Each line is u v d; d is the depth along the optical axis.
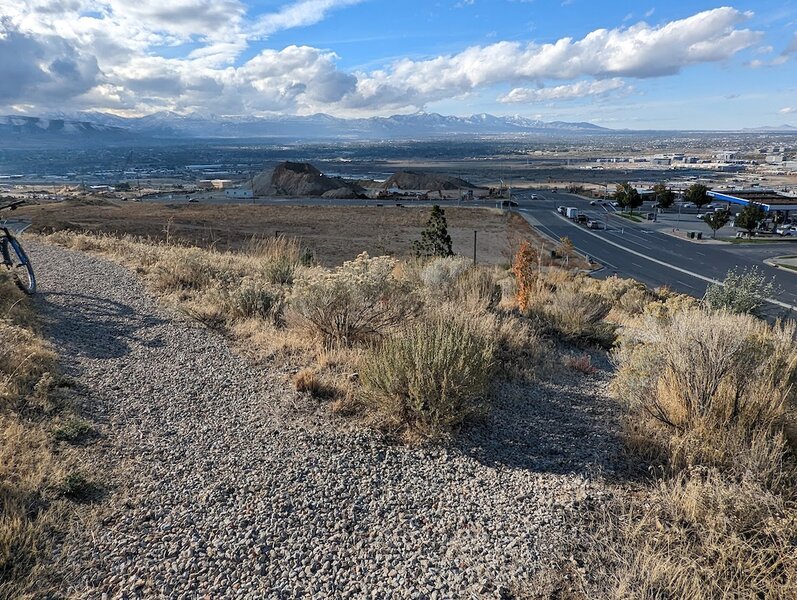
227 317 7.15
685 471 3.72
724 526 3.04
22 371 4.48
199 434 4.04
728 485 3.43
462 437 4.29
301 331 6.46
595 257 52.31
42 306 7.04
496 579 2.74
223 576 2.62
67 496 3.14
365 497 3.40
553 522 3.23
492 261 44.84
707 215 79.88
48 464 3.36
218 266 9.98
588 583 2.74
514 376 5.87
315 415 4.46
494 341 6.40
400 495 3.45
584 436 4.48
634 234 68.81
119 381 4.90
